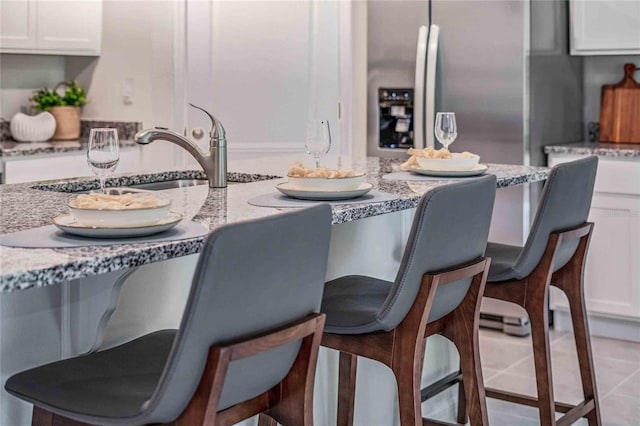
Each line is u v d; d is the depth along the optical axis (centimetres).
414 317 206
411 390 207
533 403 295
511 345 413
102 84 502
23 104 498
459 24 430
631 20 418
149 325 207
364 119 543
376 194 236
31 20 461
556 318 439
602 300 418
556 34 439
